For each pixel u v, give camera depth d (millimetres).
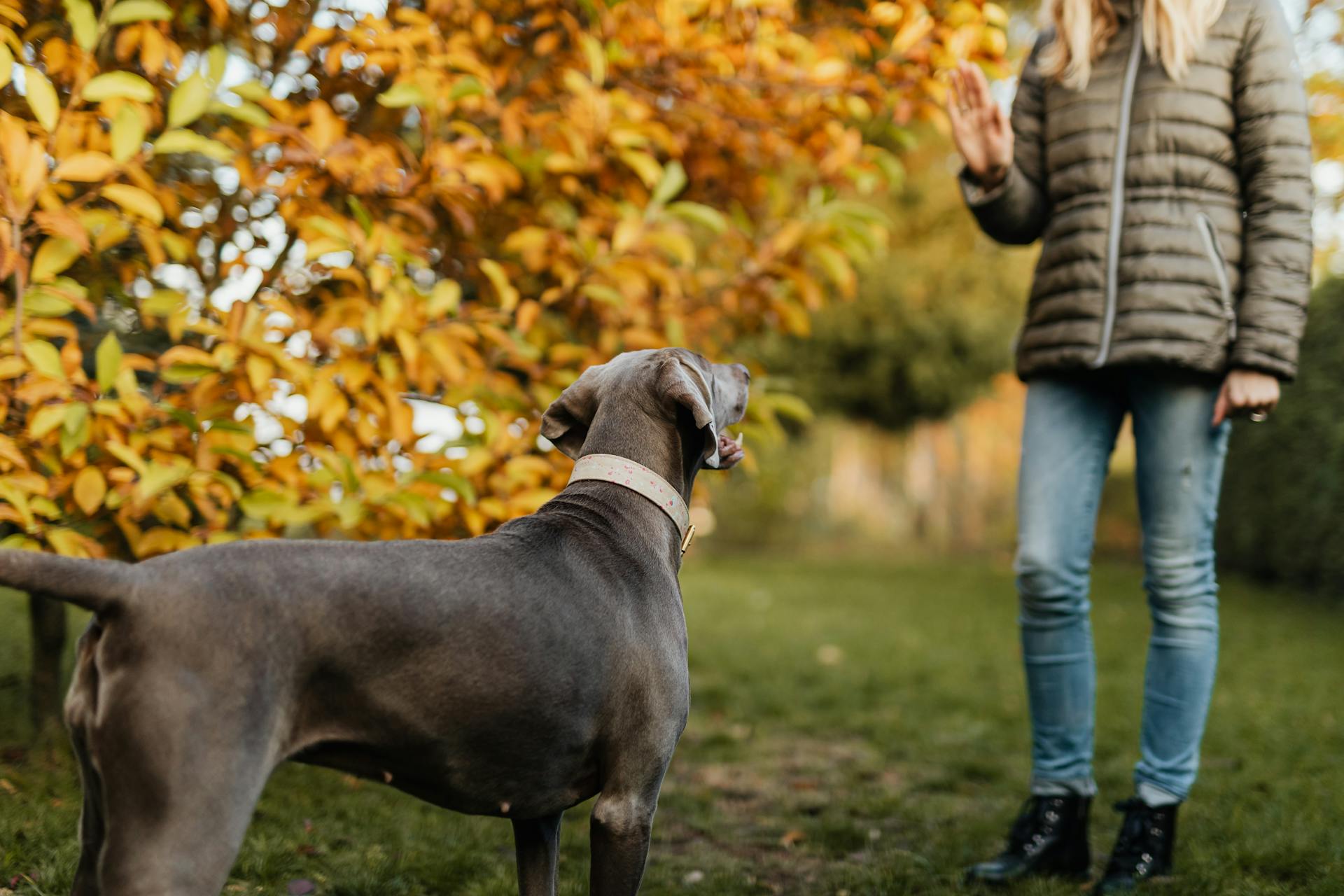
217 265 3289
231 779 1589
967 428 21328
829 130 3680
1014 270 14383
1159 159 2809
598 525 2154
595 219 3549
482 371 3176
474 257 3584
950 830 3404
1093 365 2840
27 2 2863
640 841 2004
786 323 3928
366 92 3406
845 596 10039
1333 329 8695
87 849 1716
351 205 2875
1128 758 4219
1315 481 8984
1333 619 8078
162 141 2496
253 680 1626
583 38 3176
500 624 1836
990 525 21219
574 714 1922
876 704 5301
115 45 2957
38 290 2430
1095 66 2947
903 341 13898
